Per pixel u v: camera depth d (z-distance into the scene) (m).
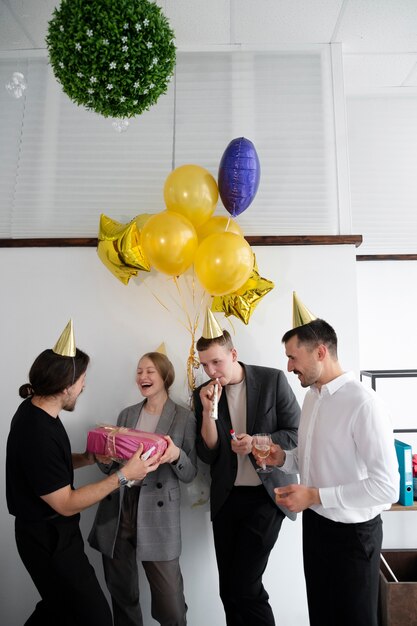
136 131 2.27
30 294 2.15
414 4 2.04
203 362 1.71
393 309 2.48
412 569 2.13
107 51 1.33
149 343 2.11
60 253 2.16
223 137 2.27
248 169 1.74
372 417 1.25
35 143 2.28
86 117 2.29
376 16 2.12
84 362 1.44
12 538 2.03
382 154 2.58
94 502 1.36
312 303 2.11
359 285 2.50
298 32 2.23
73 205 2.23
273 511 1.69
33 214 2.23
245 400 1.81
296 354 1.39
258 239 2.12
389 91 2.61
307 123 2.27
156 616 1.69
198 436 1.81
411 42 2.27
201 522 2.02
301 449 1.48
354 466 1.30
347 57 2.39
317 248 2.14
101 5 1.31
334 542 1.31
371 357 2.46
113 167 2.25
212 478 1.78
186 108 2.28
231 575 1.66
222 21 2.16
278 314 2.11
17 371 2.11
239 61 2.32
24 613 1.99
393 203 2.54
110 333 2.12
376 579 1.30
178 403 2.07
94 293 2.14
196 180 1.76
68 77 1.42
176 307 2.12
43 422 1.34
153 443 1.53
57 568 1.31
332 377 1.39
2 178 2.26
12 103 2.31
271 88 2.30
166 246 1.63
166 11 2.10
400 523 2.25
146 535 1.66
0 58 2.34
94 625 1.34
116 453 1.58
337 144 2.25
